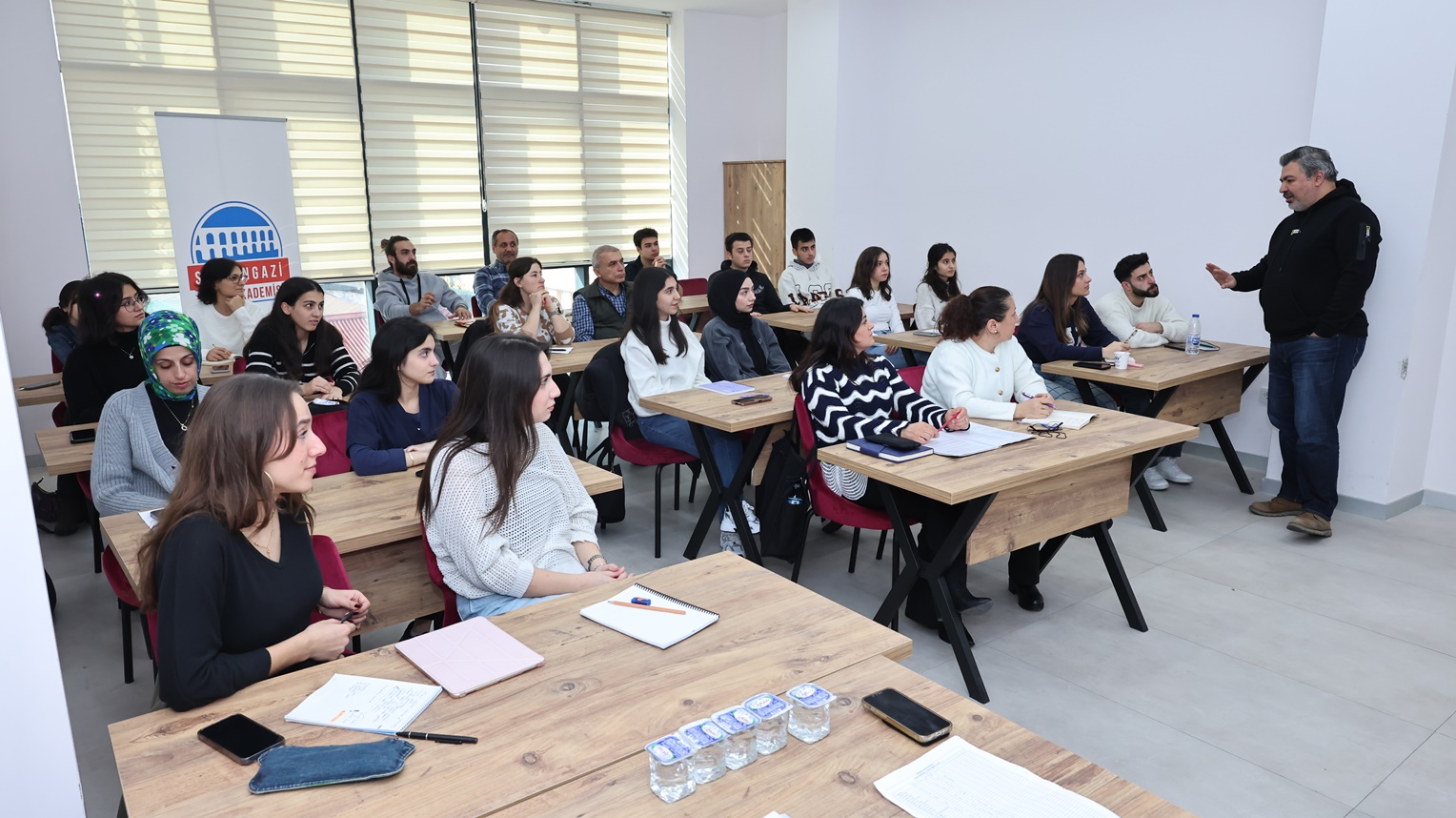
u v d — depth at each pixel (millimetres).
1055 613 3109
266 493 1486
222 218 5074
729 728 1182
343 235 6613
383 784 1150
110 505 2475
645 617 1621
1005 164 6000
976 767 1175
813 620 1619
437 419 2807
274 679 1423
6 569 1283
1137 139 5234
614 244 8047
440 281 6242
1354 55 3824
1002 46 5879
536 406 1984
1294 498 3996
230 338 4609
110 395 3387
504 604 1993
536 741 1247
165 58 5730
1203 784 2176
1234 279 4273
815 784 1151
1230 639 2910
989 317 3195
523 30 7176
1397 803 2104
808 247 6441
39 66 5055
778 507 3127
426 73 6777
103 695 2648
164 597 1389
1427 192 3688
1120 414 3158
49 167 5148
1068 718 2463
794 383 3094
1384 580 3361
